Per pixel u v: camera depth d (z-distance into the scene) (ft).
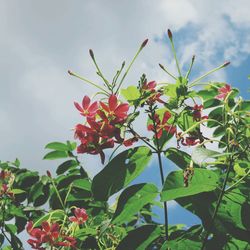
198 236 1.81
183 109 2.02
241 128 1.92
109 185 1.78
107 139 1.86
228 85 2.32
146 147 1.84
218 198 1.77
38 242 2.43
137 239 1.84
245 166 1.78
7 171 3.31
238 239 1.72
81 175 3.00
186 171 1.61
